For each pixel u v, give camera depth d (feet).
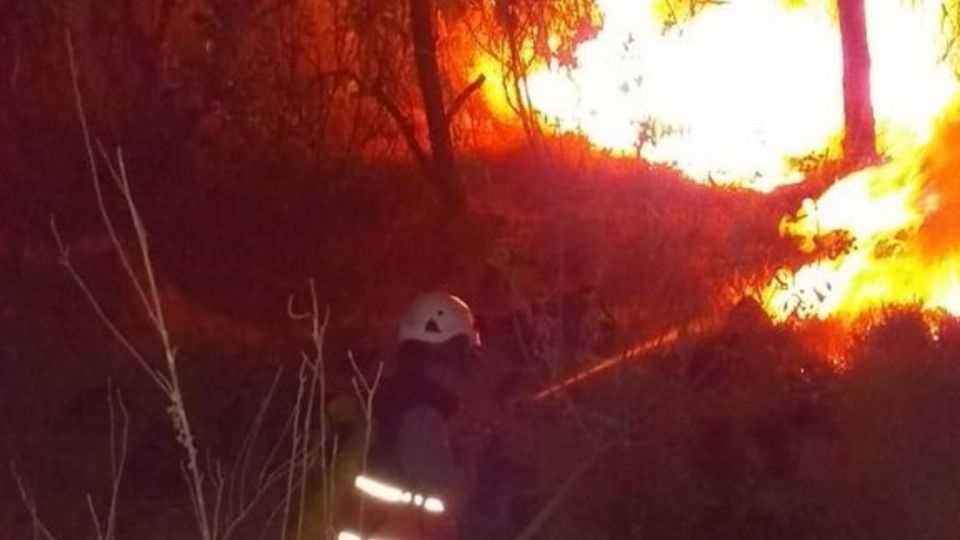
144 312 41.63
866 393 28.37
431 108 54.24
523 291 31.58
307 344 38.88
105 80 56.65
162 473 29.94
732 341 28.84
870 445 27.37
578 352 27.91
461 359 20.30
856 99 56.49
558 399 26.21
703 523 26.50
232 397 33.45
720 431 27.48
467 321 20.43
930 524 26.40
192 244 48.55
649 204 33.32
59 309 40.93
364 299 45.47
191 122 55.67
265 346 38.75
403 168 57.06
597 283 31.27
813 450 27.20
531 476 25.09
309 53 58.44
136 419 32.30
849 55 56.49
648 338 28.99
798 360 29.58
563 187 37.09
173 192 52.65
